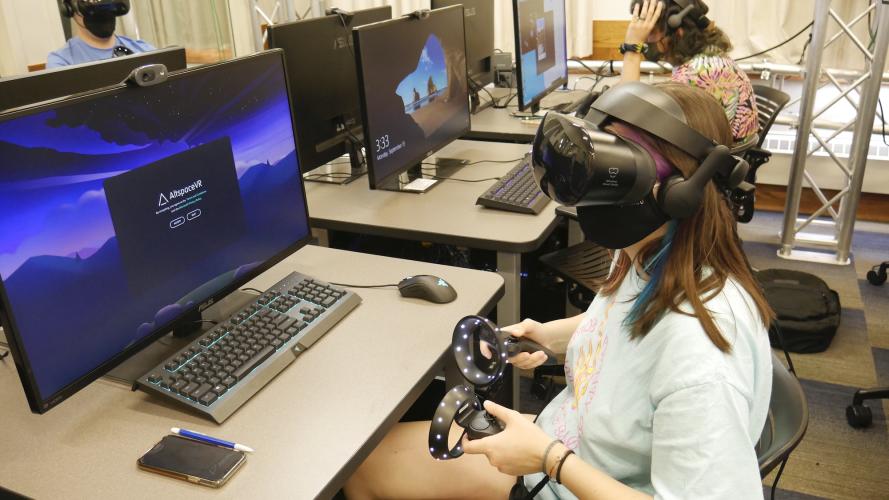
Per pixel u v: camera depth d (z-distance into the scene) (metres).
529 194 2.10
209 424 1.17
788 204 3.44
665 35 2.77
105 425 1.18
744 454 0.89
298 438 1.13
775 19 3.76
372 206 2.13
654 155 0.95
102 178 1.16
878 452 2.19
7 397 1.25
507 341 1.32
